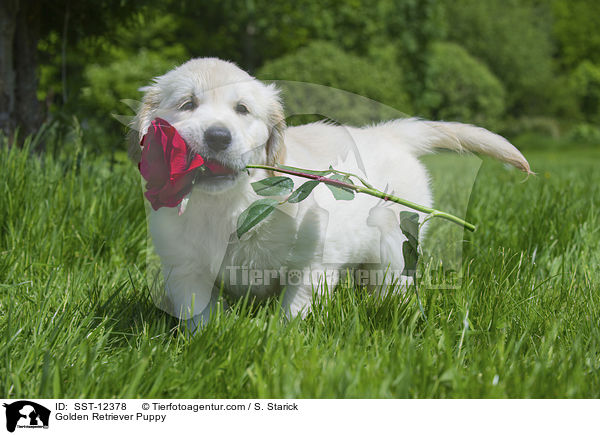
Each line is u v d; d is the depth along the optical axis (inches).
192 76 76.7
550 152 778.8
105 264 115.9
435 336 77.0
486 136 101.0
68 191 129.1
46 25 186.2
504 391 65.4
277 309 79.4
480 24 949.8
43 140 165.0
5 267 102.2
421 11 693.3
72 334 77.7
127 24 194.7
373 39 666.2
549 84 992.2
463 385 64.7
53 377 66.1
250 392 65.4
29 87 170.4
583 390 65.9
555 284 103.0
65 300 90.4
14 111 164.2
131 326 84.2
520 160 101.0
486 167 257.6
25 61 169.8
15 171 125.6
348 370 65.4
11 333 75.7
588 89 1053.2
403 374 64.5
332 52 431.8
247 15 613.9
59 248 113.7
